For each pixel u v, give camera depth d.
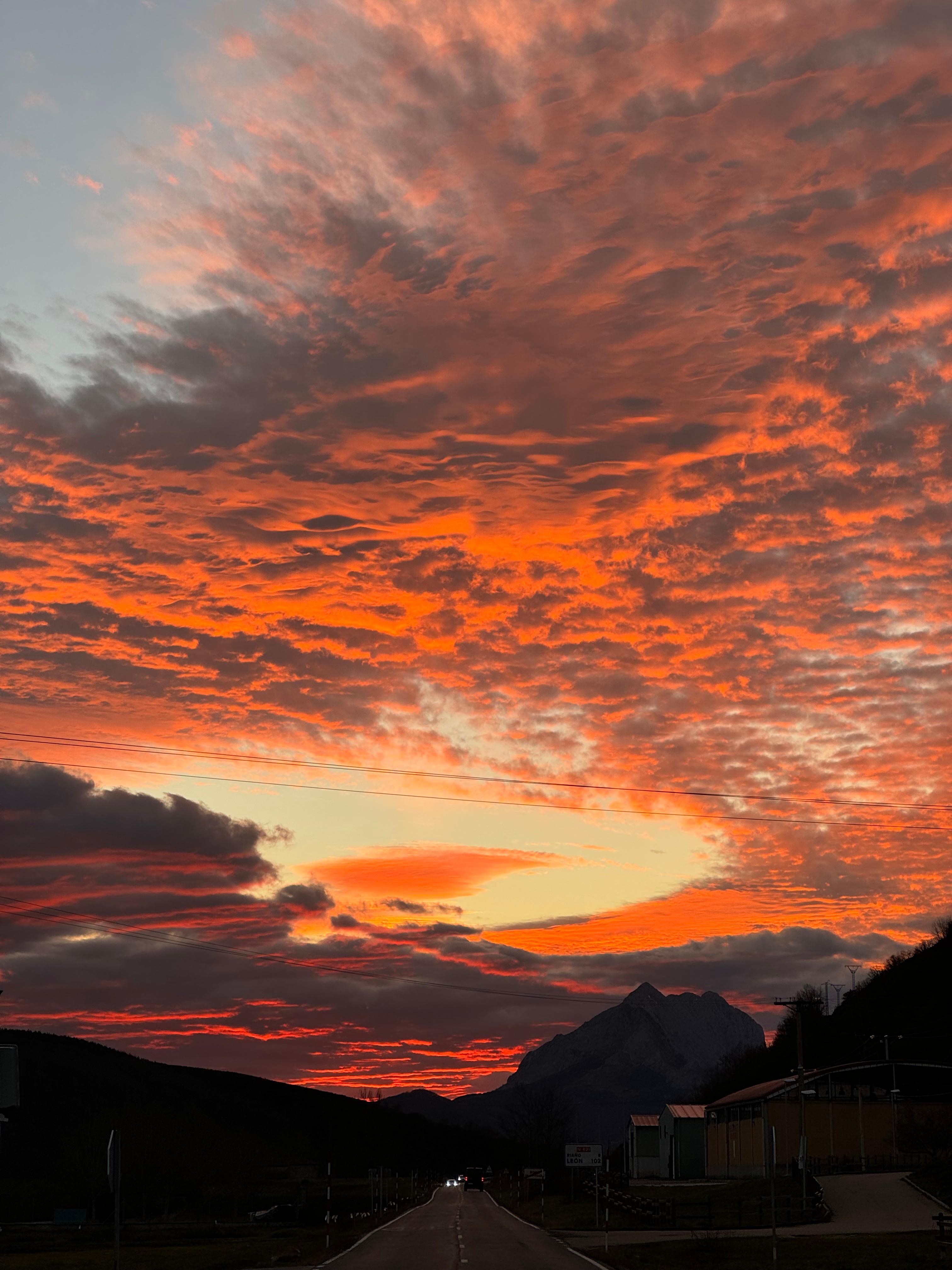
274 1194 113.69
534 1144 150.62
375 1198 93.19
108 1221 94.00
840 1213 58.78
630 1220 59.38
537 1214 74.38
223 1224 81.06
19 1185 115.38
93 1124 111.19
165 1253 48.75
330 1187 49.12
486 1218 71.50
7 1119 18.16
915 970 145.38
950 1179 63.09
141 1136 108.69
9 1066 18.25
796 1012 73.06
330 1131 70.00
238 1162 118.56
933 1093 81.31
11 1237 67.44
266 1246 48.34
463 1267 34.75
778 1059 153.88
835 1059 137.25
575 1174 107.75
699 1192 74.50
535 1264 36.06
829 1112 80.94
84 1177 104.94
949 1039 122.62
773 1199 35.88
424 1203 103.69
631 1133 123.62
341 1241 49.84
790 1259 38.94
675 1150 105.38
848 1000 156.00
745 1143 88.94
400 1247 44.66
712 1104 105.44
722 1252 41.31
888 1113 80.75
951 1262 36.22
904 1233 49.47
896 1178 67.31
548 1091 158.38
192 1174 109.00
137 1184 104.44
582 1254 40.41
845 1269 35.66
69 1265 44.41
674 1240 48.06
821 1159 79.06
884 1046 124.00
